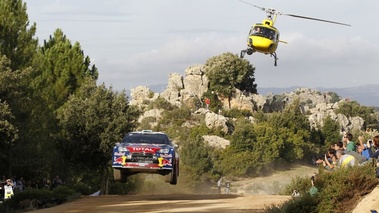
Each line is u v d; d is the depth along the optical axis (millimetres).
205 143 98375
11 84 40188
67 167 52656
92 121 47781
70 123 47875
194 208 23859
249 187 90250
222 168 97875
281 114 111938
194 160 90188
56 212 25422
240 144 101750
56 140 48344
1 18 46750
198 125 114000
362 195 17672
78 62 59469
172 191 70938
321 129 119000
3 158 45938
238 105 132375
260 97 136750
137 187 58750
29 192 31406
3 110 38188
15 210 29578
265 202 24766
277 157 103375
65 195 32344
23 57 48156
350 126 132375
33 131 47438
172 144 30594
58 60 59344
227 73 134125
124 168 28656
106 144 47219
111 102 48594
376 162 18219
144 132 31047
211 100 132375
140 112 49812
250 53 38469
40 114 48844
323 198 17953
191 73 136000
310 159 111750
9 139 38594
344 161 19266
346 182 17984
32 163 47188
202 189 89625
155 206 25578
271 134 104062
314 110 142500
